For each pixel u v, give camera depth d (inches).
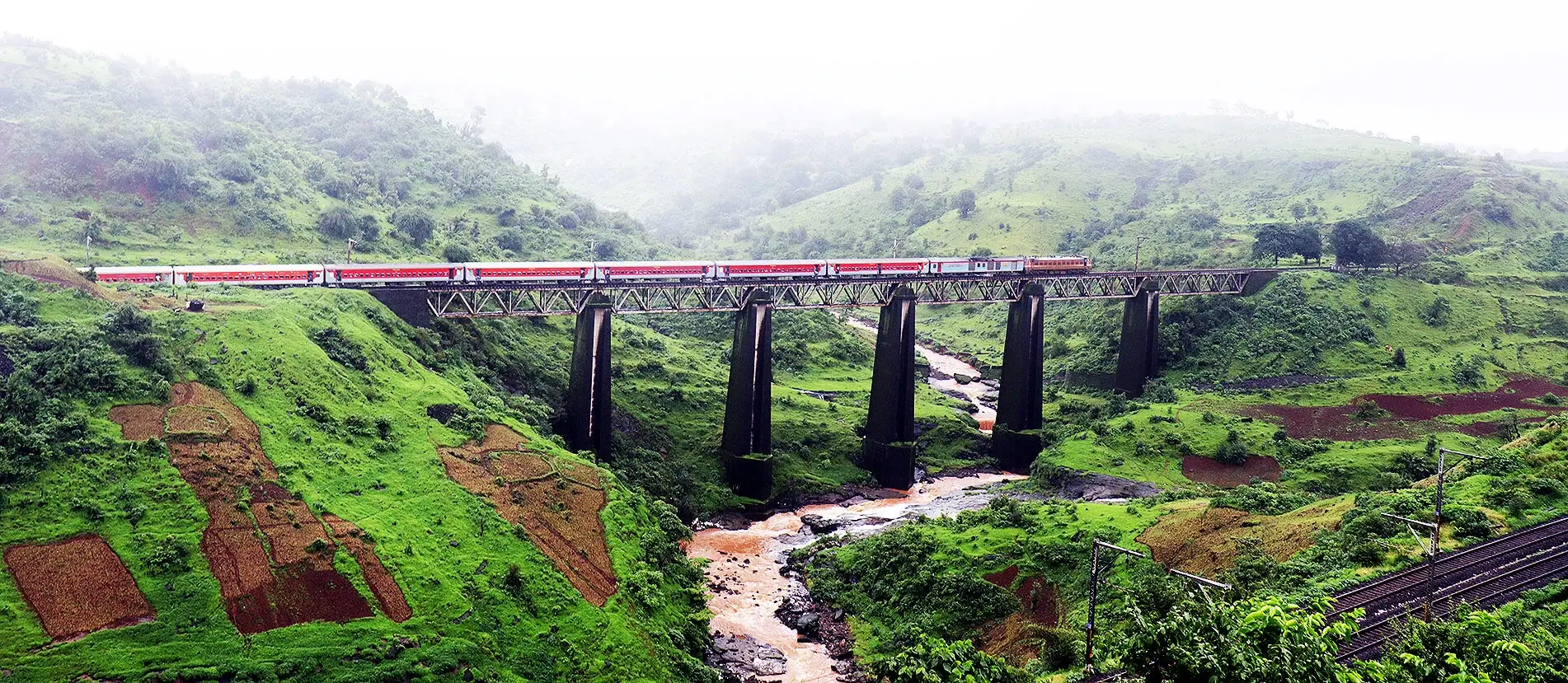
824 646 4106.8
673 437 6373.0
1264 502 4557.1
